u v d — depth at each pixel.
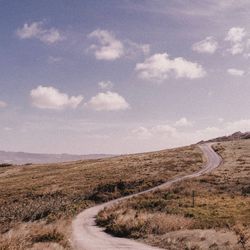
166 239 30.55
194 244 27.66
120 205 54.94
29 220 52.47
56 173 121.69
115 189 77.19
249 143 151.25
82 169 123.69
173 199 56.59
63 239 29.16
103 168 118.19
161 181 83.81
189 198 55.31
